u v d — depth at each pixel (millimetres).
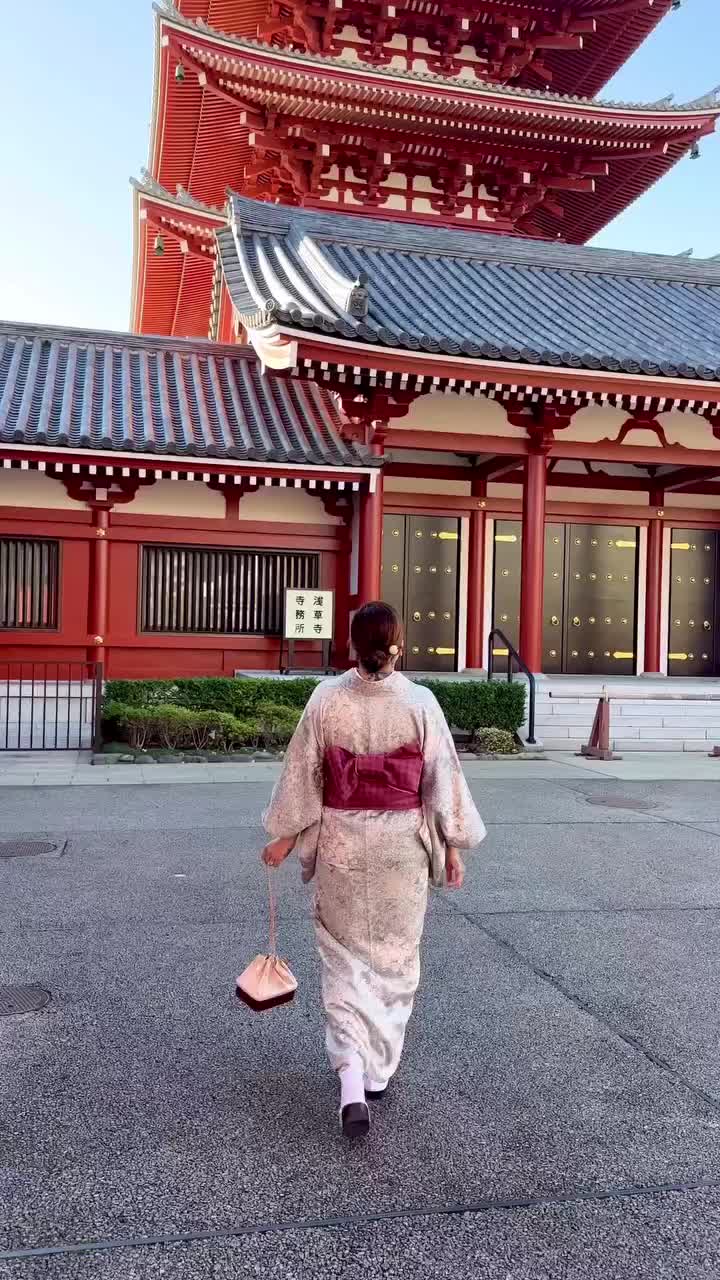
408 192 24375
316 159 23047
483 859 7727
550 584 19672
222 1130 3408
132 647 15992
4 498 15406
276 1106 3596
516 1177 3141
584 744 15164
